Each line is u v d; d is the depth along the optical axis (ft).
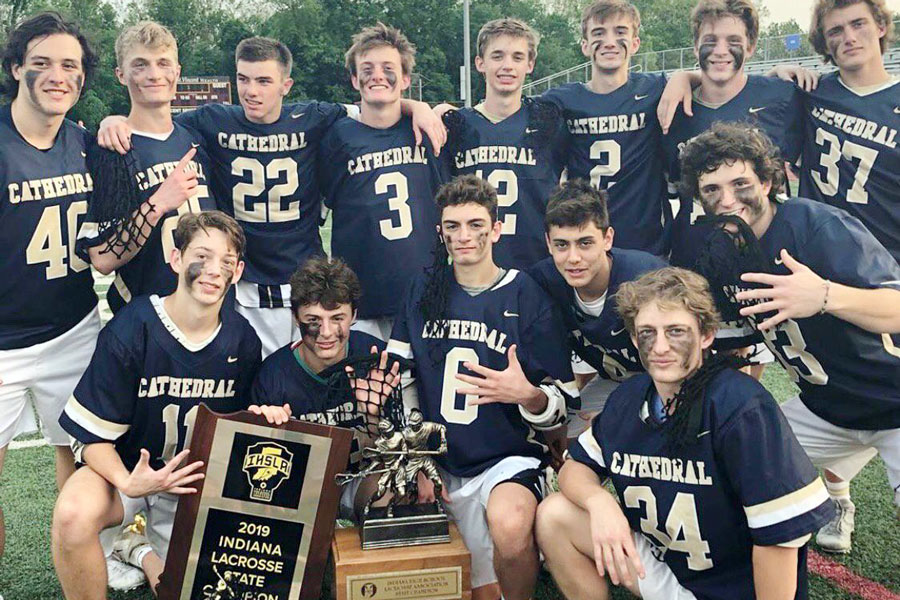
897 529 10.84
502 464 9.10
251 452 8.54
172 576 8.50
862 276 8.22
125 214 10.73
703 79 12.27
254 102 12.16
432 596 8.21
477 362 9.43
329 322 9.07
